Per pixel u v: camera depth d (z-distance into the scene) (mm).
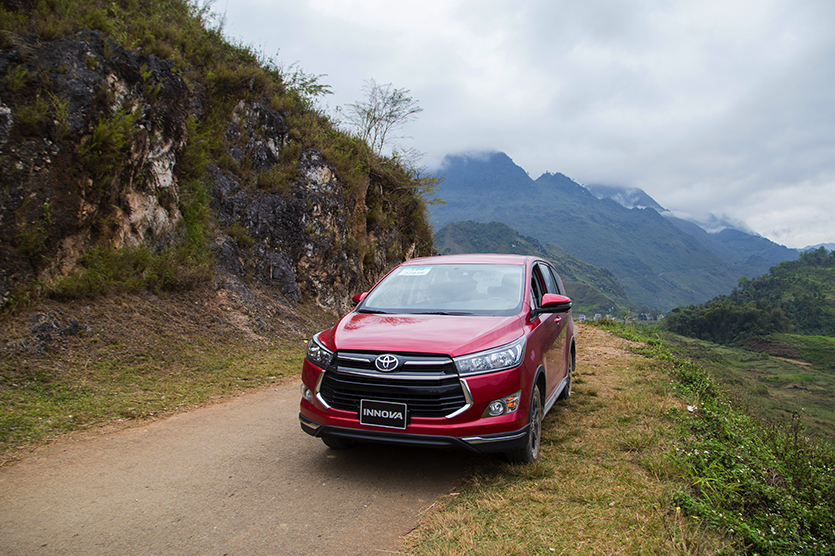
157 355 7824
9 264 7152
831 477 4289
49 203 7801
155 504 3498
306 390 4148
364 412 3756
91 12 10141
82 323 7582
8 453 4344
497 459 4297
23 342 6594
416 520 3287
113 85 9078
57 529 3104
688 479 3805
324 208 15078
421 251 22812
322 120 18125
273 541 3004
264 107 14867
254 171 14125
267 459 4441
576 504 3420
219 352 8812
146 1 13555
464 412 3637
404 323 4336
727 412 6129
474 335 3979
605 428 5270
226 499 3598
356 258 16844
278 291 13148
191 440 4957
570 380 6797
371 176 18812
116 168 8914
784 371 142375
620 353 10898
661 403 6152
